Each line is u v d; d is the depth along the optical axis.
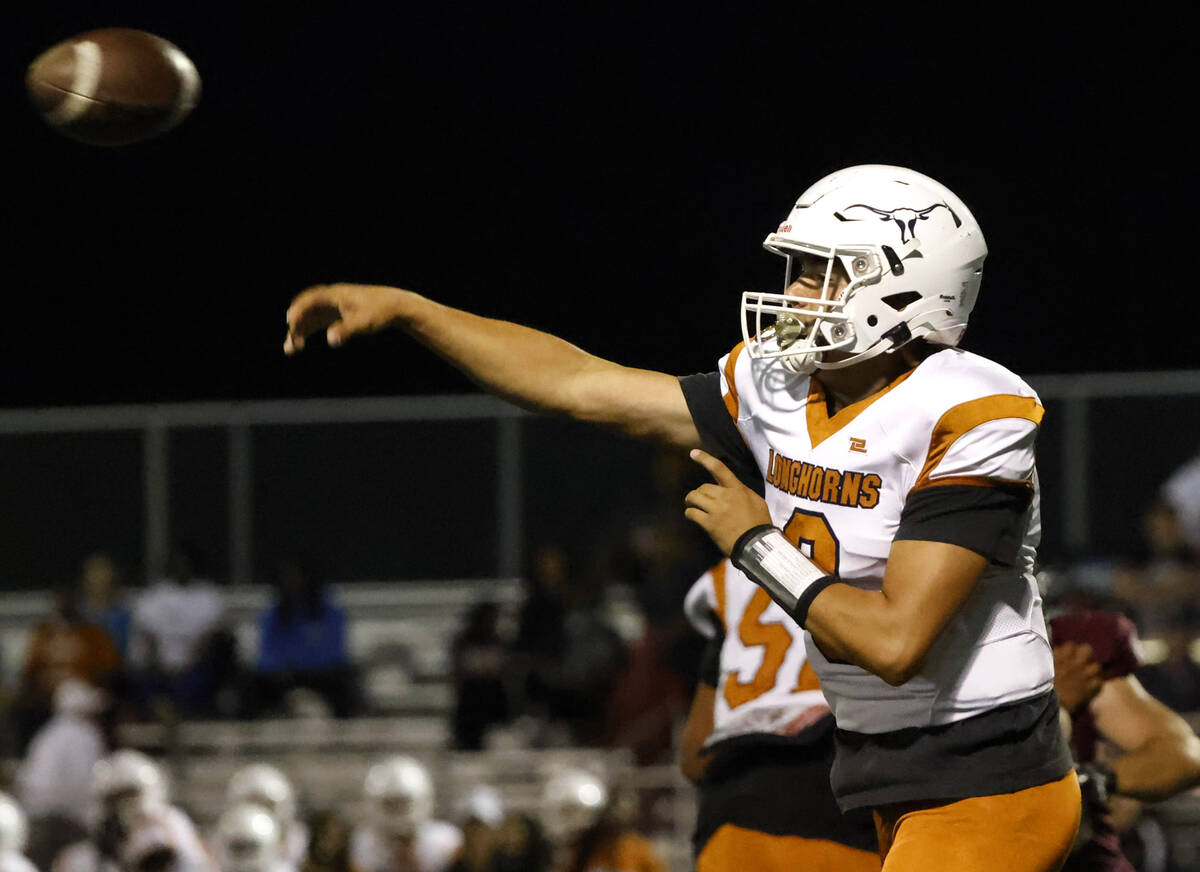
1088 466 28.06
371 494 31.84
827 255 7.62
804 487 7.68
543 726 26.00
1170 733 10.08
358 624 31.52
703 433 8.22
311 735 26.66
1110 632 10.20
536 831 19.20
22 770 24.09
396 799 20.11
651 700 24.78
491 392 8.48
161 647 28.94
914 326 7.64
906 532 7.30
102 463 32.28
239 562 31.91
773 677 10.14
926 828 7.57
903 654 7.15
